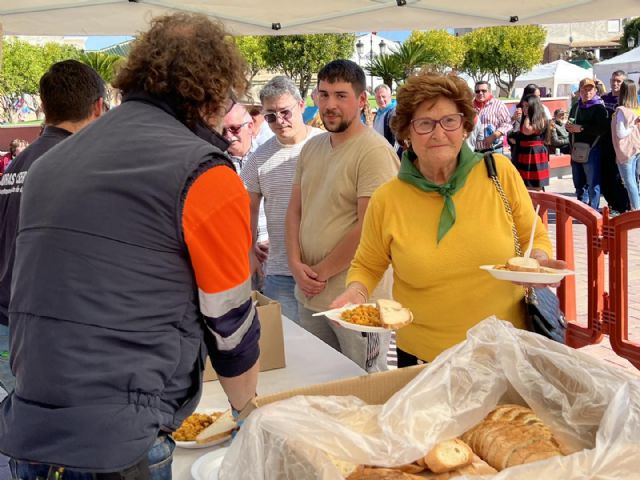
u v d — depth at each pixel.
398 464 1.29
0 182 2.55
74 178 1.34
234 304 1.41
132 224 1.30
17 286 1.37
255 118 5.50
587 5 5.12
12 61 34.94
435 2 5.28
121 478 1.28
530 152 9.75
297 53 33.25
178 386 1.40
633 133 9.18
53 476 1.35
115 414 1.28
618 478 1.15
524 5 5.32
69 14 5.38
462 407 1.41
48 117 2.60
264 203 3.93
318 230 3.21
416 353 2.40
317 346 2.68
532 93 9.77
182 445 1.85
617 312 4.20
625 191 9.73
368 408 1.42
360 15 5.53
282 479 1.25
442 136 2.22
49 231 1.32
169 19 1.51
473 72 45.84
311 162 3.33
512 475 1.15
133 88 1.48
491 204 2.31
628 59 21.62
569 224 4.46
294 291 3.68
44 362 1.29
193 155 1.34
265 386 2.30
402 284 2.43
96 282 1.28
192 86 1.42
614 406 1.27
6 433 1.33
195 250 1.33
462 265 2.28
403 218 2.37
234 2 5.26
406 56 23.94
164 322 1.34
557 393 1.42
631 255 7.34
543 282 1.99
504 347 1.48
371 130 3.18
